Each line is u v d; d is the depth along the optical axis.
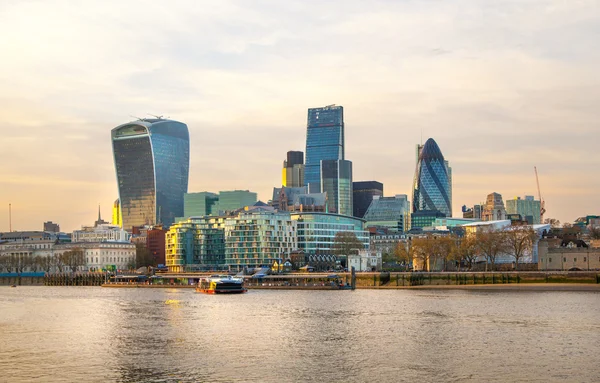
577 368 124.69
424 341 154.00
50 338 166.25
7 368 129.88
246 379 119.12
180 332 173.75
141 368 128.62
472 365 127.88
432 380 117.19
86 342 159.25
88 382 118.38
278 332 171.00
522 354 137.50
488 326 175.62
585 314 198.88
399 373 122.12
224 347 149.50
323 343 153.12
